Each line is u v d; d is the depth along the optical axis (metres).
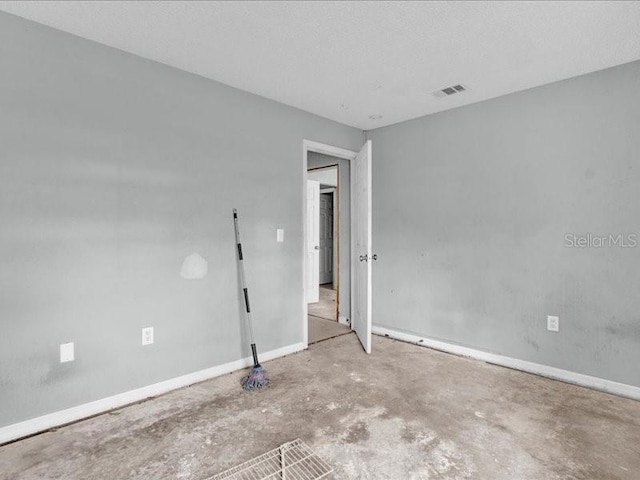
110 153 2.26
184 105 2.59
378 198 3.96
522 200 2.91
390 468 1.70
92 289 2.20
